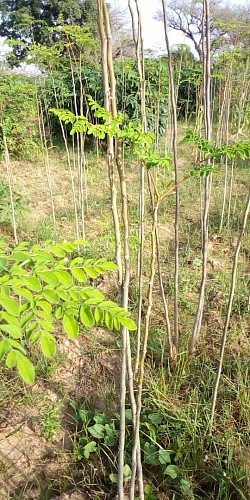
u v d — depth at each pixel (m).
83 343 3.16
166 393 2.64
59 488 2.20
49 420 2.48
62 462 2.33
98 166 7.95
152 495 2.10
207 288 3.79
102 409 2.64
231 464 2.16
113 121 1.38
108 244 4.38
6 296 1.00
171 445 2.32
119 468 1.79
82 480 2.21
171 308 3.51
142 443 2.36
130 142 1.48
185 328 3.25
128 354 1.69
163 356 2.96
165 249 4.51
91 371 2.92
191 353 2.95
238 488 2.04
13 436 2.46
